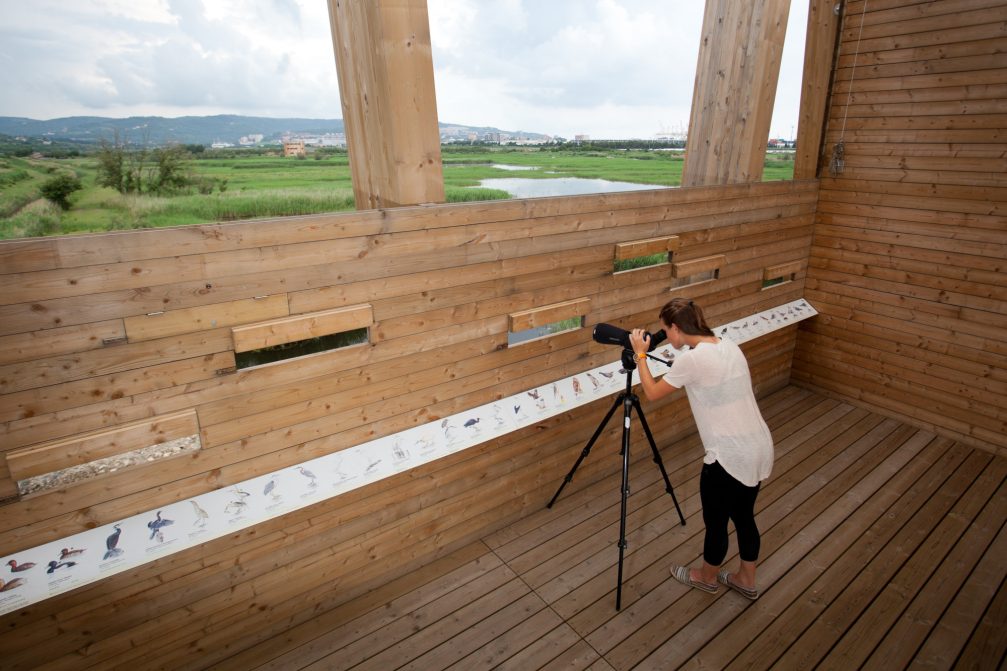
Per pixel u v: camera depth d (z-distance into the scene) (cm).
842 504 367
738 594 289
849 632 268
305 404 238
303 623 272
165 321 196
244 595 249
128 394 197
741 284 436
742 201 407
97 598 211
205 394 213
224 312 208
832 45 449
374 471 252
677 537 332
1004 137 386
